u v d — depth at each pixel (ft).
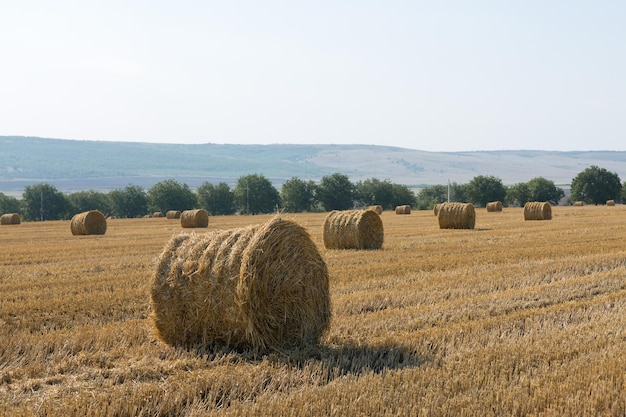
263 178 522.88
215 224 216.13
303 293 42.04
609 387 32.01
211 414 29.14
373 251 97.45
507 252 93.35
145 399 31.12
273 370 35.88
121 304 56.08
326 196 520.83
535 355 37.58
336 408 29.22
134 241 131.75
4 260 94.32
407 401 30.55
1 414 29.27
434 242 113.80
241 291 40.16
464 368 35.35
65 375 35.60
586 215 231.50
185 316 42.34
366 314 50.31
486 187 534.37
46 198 515.50
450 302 54.95
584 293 59.62
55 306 55.11
